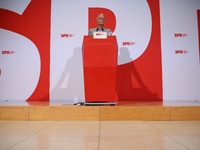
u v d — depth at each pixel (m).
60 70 3.87
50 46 3.89
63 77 3.87
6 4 3.92
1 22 3.89
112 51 2.10
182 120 2.09
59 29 3.92
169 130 1.52
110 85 2.12
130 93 3.85
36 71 3.86
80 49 3.89
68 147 1.06
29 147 1.06
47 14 3.94
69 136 1.32
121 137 1.29
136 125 1.77
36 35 3.90
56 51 3.89
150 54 3.89
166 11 3.91
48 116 2.11
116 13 3.94
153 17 3.94
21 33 3.89
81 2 3.94
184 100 3.84
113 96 2.12
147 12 3.94
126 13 3.94
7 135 1.36
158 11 3.91
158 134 1.38
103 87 2.12
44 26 3.92
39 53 3.88
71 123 1.89
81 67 3.88
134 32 3.92
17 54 3.87
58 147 1.06
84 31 3.92
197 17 3.90
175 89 3.86
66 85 3.86
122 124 1.82
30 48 3.88
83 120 2.09
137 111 2.10
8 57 3.86
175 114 2.10
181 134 1.37
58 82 3.86
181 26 3.93
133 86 3.86
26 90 3.84
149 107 2.11
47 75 3.86
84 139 1.24
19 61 3.87
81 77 3.87
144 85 3.86
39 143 1.15
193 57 3.90
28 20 3.92
